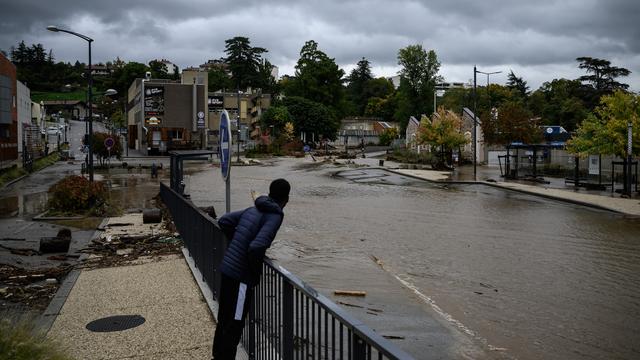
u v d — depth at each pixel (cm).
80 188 2044
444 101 10975
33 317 765
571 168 4434
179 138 8119
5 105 5156
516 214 2336
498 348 786
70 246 1387
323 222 2062
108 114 16788
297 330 422
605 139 3269
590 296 1070
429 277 1213
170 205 1764
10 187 3322
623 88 10131
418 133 6122
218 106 9775
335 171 5044
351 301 1002
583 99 9919
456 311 957
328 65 11419
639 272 1279
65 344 634
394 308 962
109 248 1288
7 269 1095
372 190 3397
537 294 1081
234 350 490
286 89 11925
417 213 2348
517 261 1397
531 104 9881
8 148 5475
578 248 1581
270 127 9725
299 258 1397
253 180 4003
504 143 5938
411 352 764
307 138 10581
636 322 913
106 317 738
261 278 534
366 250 1523
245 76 14012
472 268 1309
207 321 712
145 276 983
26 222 1886
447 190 3422
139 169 4956
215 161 6372
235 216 514
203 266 907
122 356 597
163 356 595
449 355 756
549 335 846
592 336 843
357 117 15538
